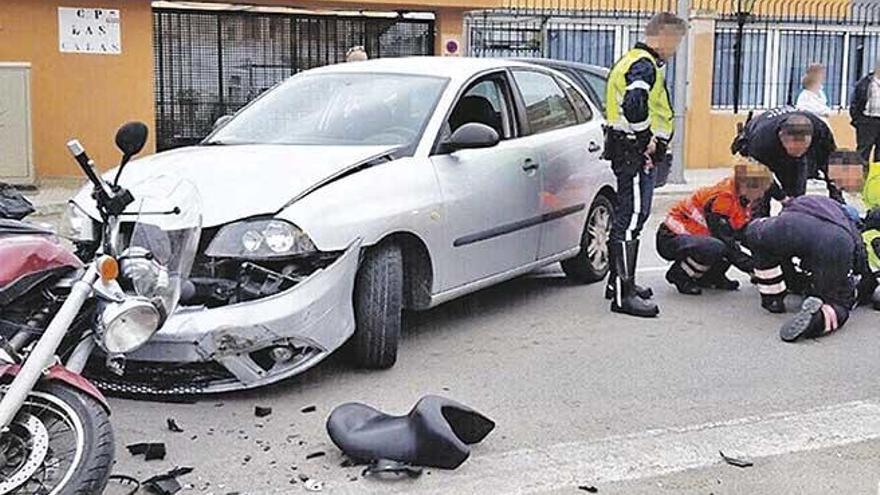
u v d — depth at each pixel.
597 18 17.06
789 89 18.19
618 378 5.94
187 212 4.52
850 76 18.59
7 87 12.73
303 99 6.94
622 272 7.35
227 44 14.74
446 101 6.64
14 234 3.99
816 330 6.75
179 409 5.30
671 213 8.07
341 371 5.93
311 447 4.85
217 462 4.67
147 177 5.56
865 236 7.71
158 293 4.11
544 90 7.73
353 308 5.71
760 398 5.63
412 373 5.95
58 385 3.80
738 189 7.82
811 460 4.79
